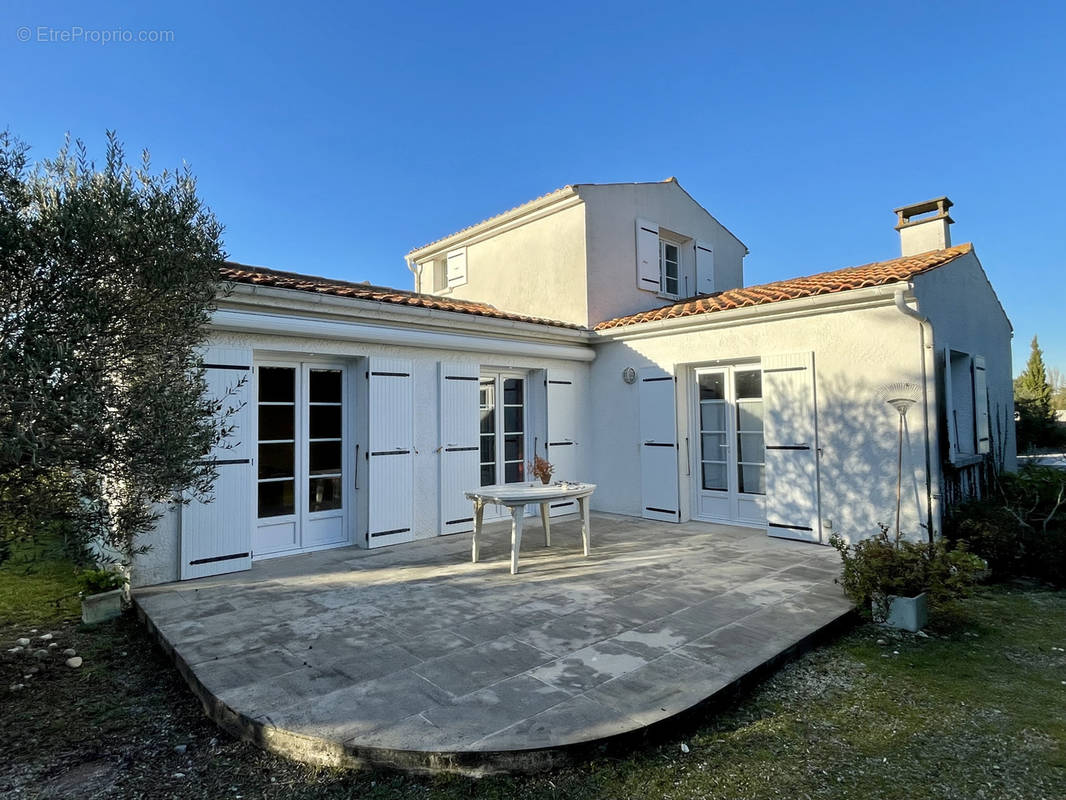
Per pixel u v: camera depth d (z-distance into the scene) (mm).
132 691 3201
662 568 5328
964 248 7027
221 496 5152
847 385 6023
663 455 7781
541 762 2316
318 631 3762
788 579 4945
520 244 10039
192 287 3305
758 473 7152
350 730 2492
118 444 2977
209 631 3766
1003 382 8195
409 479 6496
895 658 3553
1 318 2689
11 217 2662
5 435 2572
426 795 2213
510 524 7559
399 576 5098
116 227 2859
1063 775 2328
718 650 3402
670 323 7555
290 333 5574
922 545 4285
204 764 2463
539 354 7980
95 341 2883
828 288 6078
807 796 2201
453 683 2967
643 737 2502
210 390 5086
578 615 4051
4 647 3852
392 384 6383
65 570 5793
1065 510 6051
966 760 2445
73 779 2365
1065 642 3797
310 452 6082
